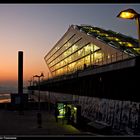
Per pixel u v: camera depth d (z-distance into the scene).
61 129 41.09
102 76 43.44
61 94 87.75
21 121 53.78
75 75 55.03
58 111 50.16
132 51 52.72
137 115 30.81
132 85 32.56
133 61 27.06
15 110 82.81
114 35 75.12
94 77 48.03
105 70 35.78
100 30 88.50
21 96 84.25
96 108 47.97
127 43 61.81
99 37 72.12
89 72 44.00
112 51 55.53
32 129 41.19
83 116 56.75
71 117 47.34
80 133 34.34
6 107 85.88
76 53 96.31
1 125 46.91
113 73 37.91
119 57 48.75
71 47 105.56
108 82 41.59
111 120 39.53
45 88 134.62
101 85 45.38
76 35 94.25
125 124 34.09
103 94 44.06
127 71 33.12
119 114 36.50
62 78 71.94
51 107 86.94
